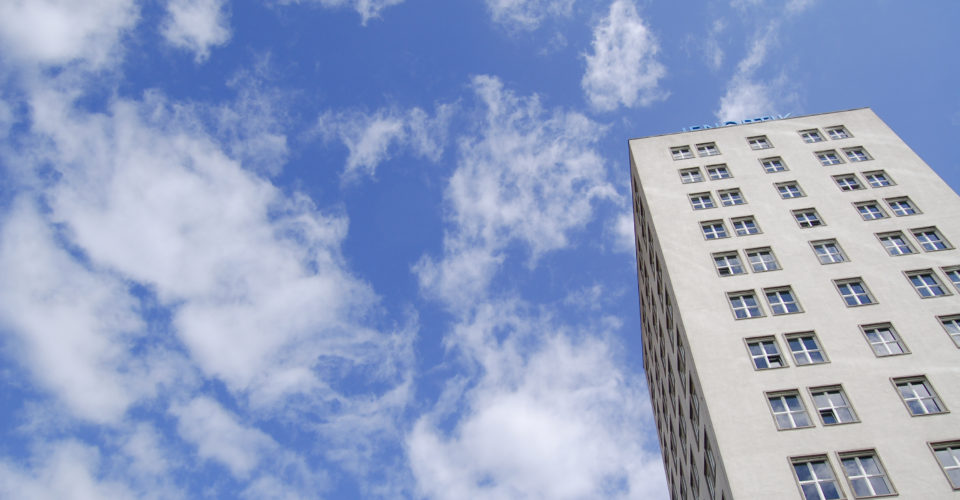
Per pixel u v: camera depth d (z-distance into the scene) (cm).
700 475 3875
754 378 3250
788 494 2717
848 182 4541
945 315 3391
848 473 2756
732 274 3947
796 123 5312
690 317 3678
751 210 4441
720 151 5178
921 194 4269
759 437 2953
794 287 3744
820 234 4112
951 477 2659
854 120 5188
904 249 3897
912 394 3036
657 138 5519
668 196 4766
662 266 4338
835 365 3238
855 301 3603
